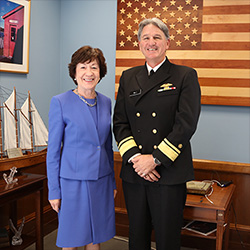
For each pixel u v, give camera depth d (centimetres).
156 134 185
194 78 185
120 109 202
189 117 177
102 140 199
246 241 285
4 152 276
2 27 268
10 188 219
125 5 310
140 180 190
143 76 193
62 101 191
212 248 288
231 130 290
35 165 300
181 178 182
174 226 187
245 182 285
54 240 302
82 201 192
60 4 338
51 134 192
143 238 198
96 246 209
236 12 280
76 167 190
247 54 279
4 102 263
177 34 296
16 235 249
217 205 214
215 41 287
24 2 287
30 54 301
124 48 313
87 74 188
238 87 283
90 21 329
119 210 319
